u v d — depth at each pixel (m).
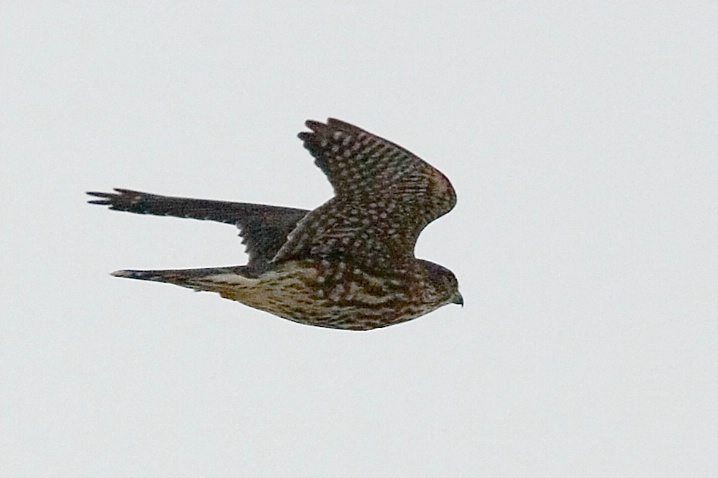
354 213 16.05
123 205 18.41
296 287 16.70
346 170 15.18
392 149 14.85
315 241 16.44
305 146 14.88
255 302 16.91
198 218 18.30
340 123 14.72
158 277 16.42
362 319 17.20
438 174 15.21
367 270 16.81
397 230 16.28
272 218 18.09
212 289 16.62
